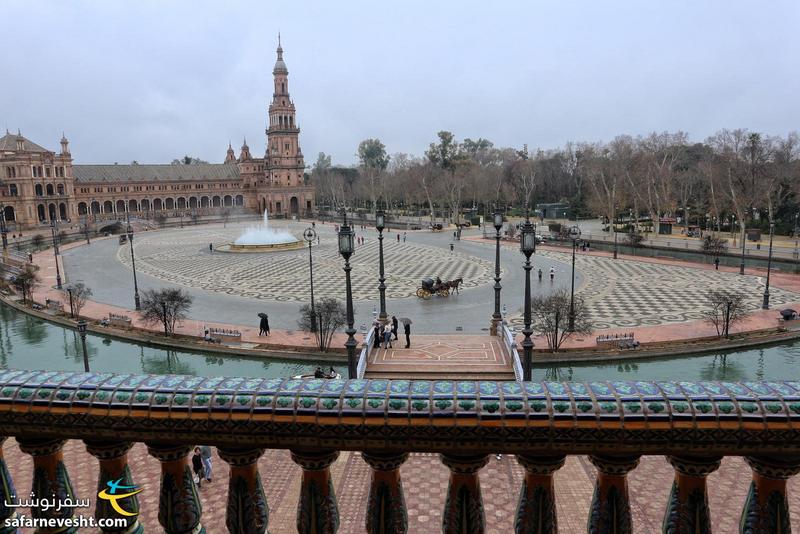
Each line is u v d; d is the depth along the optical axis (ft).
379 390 13.32
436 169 455.22
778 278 180.24
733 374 104.94
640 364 110.63
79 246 299.38
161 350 123.65
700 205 333.21
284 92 526.57
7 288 178.70
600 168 354.54
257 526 14.49
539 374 105.91
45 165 424.46
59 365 116.26
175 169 546.67
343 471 47.47
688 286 171.12
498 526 39.99
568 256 239.71
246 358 116.67
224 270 217.36
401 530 14.19
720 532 36.37
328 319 114.93
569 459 49.37
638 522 39.70
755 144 280.10
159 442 13.99
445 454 13.69
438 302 155.63
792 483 43.14
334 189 547.08
